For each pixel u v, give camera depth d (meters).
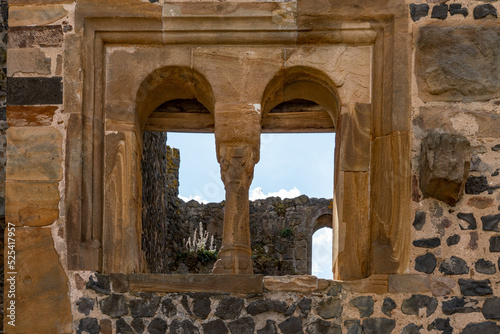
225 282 5.66
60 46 6.07
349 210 5.91
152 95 6.35
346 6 6.09
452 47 5.95
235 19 6.10
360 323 5.57
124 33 6.12
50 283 5.69
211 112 6.41
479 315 5.54
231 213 5.98
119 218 5.91
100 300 5.65
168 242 14.18
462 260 5.64
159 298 5.65
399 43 5.98
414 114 5.88
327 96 6.30
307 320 5.59
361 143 5.99
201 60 6.12
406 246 5.68
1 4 8.25
